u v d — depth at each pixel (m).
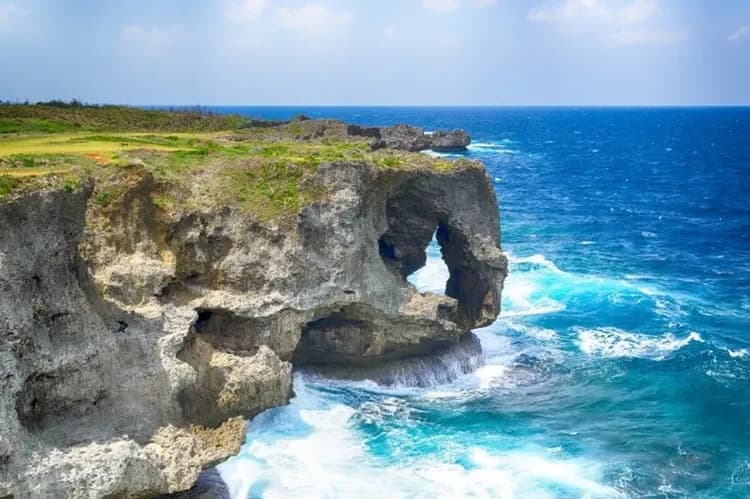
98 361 27.28
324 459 33.03
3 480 22.52
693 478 32.56
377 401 39.38
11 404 23.27
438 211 44.12
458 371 43.62
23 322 24.36
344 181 38.59
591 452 34.69
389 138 154.88
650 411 39.31
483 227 45.56
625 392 41.75
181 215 34.50
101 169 33.47
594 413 38.91
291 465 32.28
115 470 24.92
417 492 30.58
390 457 33.53
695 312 57.56
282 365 34.28
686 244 86.12
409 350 42.28
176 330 30.81
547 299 59.66
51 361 25.56
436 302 41.91
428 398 40.19
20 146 42.75
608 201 121.69
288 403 35.53
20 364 24.17
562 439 35.84
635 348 48.94
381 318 40.12
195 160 39.12
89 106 90.94
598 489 31.34
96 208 32.09
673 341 50.34
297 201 37.31
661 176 160.12
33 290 25.23
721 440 36.19
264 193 37.28
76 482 24.08
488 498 30.30
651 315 55.94
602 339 50.53
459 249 46.12
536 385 42.56
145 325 30.14
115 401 27.81
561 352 47.91
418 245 47.38
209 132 73.00
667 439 36.16
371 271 39.53
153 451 27.17
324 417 37.06
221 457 29.75
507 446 35.03
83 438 25.97
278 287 35.78
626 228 95.94
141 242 33.00
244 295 35.16
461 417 37.97
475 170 45.06
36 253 25.27
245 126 88.94
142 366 29.02
